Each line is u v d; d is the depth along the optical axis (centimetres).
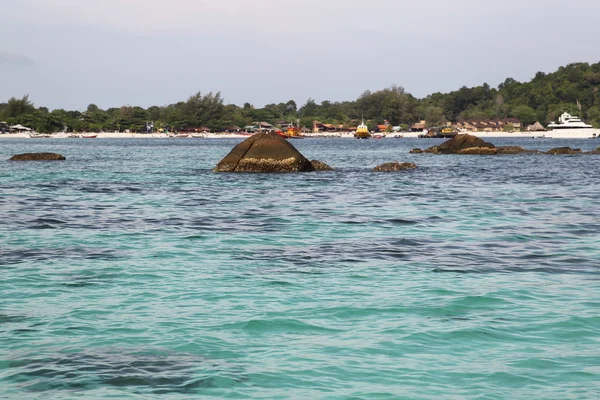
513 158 9688
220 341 1371
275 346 1343
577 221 3094
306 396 1111
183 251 2344
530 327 1455
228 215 3312
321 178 5622
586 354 1292
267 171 6153
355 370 1220
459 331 1428
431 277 1927
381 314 1557
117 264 2109
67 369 1216
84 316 1542
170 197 4166
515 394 1118
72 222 3042
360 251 2348
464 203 3856
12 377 1179
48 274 1964
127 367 1228
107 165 7925
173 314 1559
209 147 16688
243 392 1124
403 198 4125
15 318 1525
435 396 1112
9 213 3338
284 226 2945
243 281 1881
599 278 1912
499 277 1927
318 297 1706
